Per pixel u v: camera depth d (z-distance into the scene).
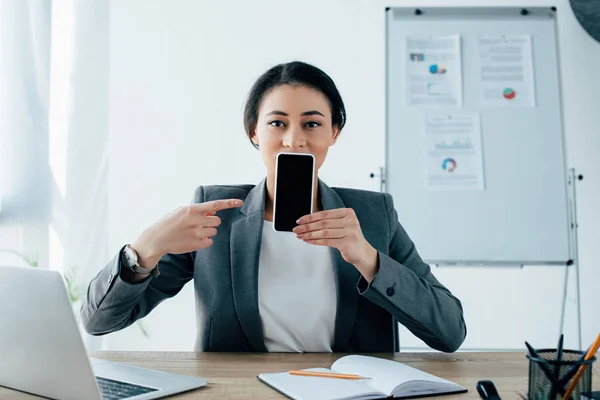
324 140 1.20
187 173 2.78
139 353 1.15
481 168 2.46
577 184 2.74
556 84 2.51
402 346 2.68
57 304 0.75
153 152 2.77
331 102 1.21
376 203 1.32
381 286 1.09
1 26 2.57
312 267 1.24
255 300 1.20
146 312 1.23
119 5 2.77
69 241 2.59
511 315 2.75
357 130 2.77
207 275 1.23
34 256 2.55
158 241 1.02
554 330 2.73
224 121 2.79
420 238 2.45
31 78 2.58
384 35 2.55
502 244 2.44
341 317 1.21
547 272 2.73
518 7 2.53
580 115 2.75
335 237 1.04
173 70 2.79
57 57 2.61
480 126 2.48
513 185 2.46
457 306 1.21
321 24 2.79
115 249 2.74
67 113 2.62
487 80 2.51
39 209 2.57
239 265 1.21
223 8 2.80
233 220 1.25
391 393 0.83
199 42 2.79
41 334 0.79
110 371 0.96
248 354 1.14
